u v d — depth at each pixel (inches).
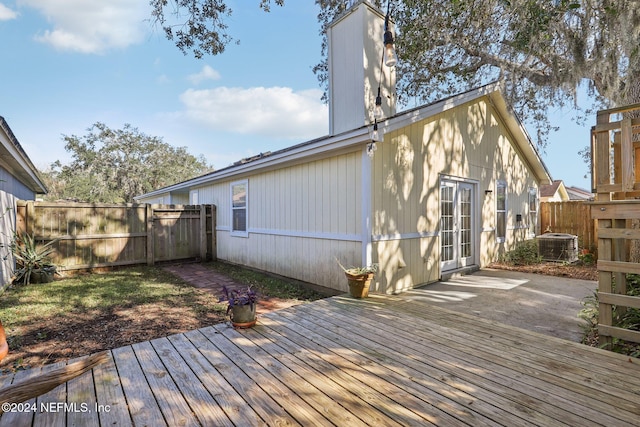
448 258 255.3
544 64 249.0
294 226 242.5
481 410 72.5
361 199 188.4
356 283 170.2
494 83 271.9
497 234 318.0
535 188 391.9
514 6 179.6
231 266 327.6
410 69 339.9
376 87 206.1
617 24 161.5
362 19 199.5
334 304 160.1
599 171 119.6
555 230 388.8
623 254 121.6
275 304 189.3
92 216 302.4
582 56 186.9
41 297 201.2
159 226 341.4
